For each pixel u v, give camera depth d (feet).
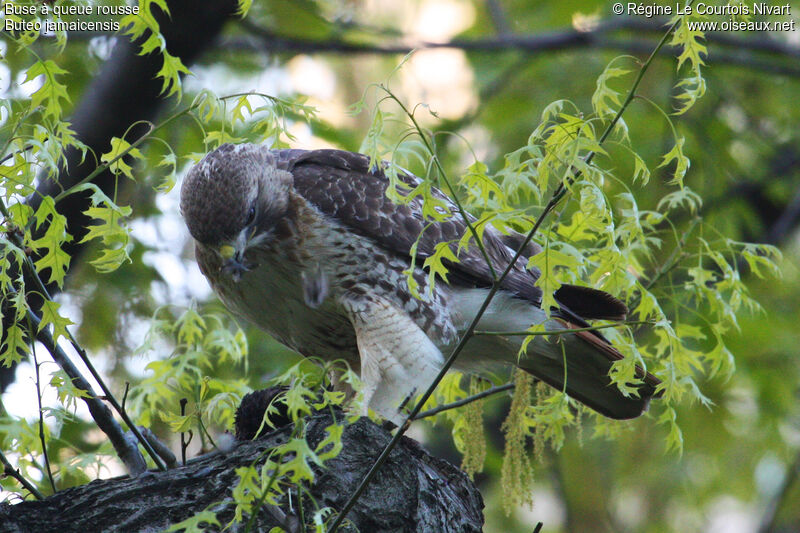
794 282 51.19
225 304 28.43
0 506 18.76
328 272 26.27
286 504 19.47
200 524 18.88
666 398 21.95
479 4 55.57
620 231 23.13
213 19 33.22
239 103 22.88
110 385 33.99
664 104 47.85
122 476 20.01
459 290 27.27
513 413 24.84
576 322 26.63
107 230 20.12
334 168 27.30
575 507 51.57
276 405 23.13
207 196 25.21
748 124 54.60
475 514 22.17
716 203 50.85
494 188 19.22
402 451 20.45
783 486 51.42
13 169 19.17
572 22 52.39
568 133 18.70
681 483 53.06
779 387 46.34
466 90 57.41
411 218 26.73
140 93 33.37
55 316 19.88
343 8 44.65
